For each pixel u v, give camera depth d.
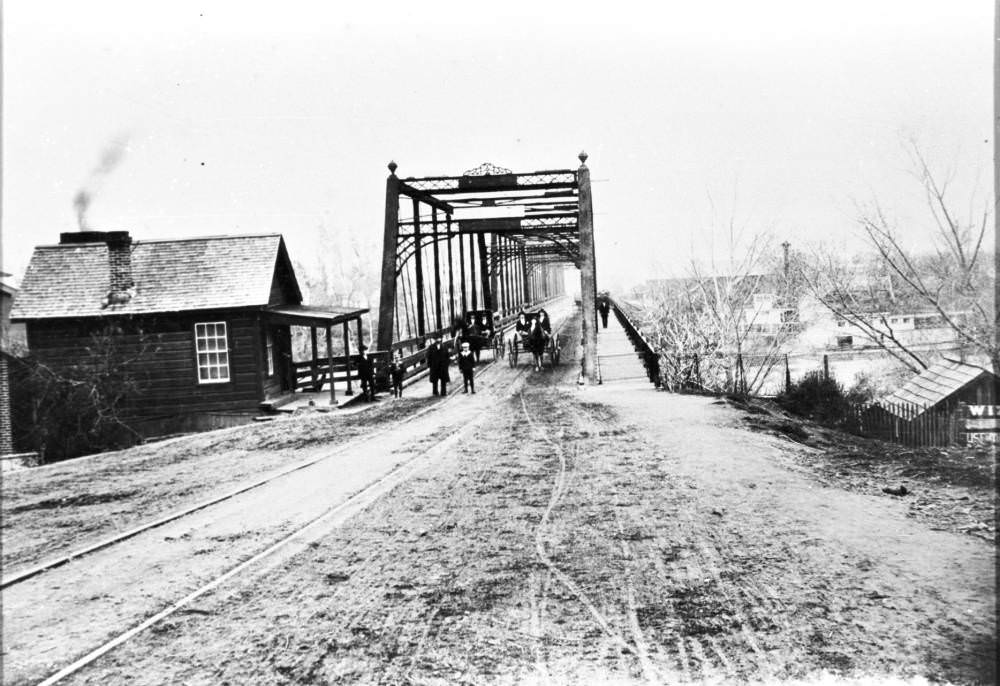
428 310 89.44
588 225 27.45
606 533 7.29
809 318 34.59
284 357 25.66
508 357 34.59
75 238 25.16
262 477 11.02
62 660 5.03
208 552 7.26
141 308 22.14
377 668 4.80
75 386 21.14
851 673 4.46
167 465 12.93
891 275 29.41
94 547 7.59
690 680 4.48
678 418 14.59
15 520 9.12
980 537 6.88
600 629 5.22
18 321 22.08
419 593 5.97
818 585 5.79
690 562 6.39
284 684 4.64
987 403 20.72
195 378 22.38
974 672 4.38
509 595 5.87
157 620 5.64
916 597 5.49
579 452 11.57
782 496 8.48
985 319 23.28
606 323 49.06
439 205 33.75
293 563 6.80
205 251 23.98
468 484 9.65
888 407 21.14
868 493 8.88
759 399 23.00
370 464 11.45
